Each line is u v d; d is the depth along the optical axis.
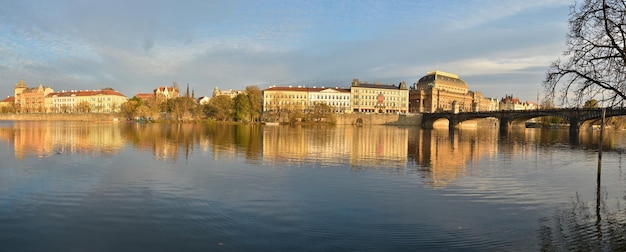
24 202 22.58
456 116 190.38
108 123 170.00
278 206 22.41
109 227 18.47
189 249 15.92
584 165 42.75
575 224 19.83
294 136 86.25
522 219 20.61
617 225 19.70
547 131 155.00
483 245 16.80
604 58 24.59
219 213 20.88
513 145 71.31
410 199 24.58
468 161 44.53
